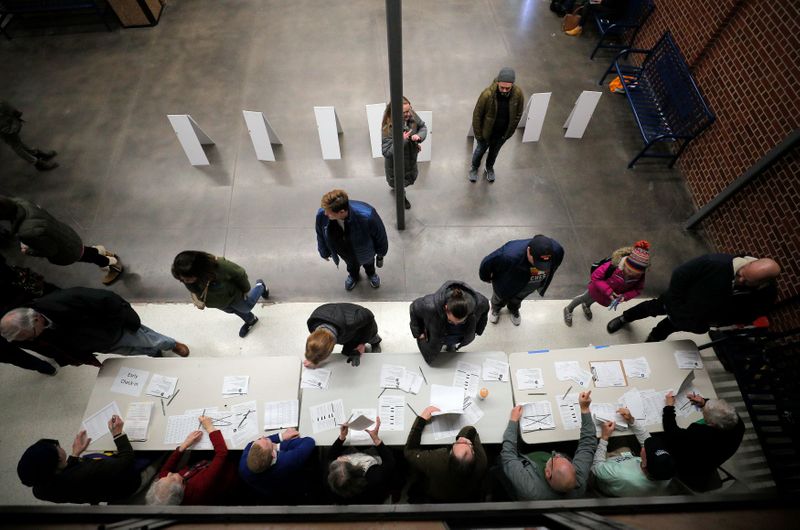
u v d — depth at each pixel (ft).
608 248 15.46
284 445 9.25
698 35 16.16
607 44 21.57
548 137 18.40
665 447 8.68
